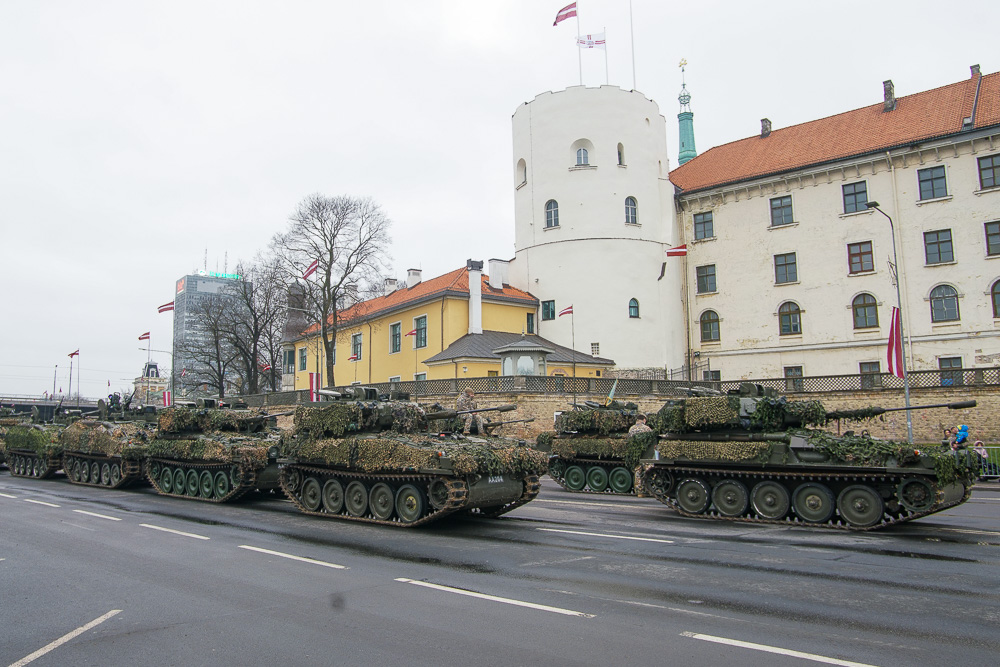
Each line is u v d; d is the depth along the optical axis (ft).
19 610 25.67
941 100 137.18
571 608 24.82
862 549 36.73
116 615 24.80
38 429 88.12
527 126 158.61
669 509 55.83
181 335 288.30
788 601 25.67
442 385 112.78
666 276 152.15
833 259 138.21
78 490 73.41
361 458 48.26
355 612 24.61
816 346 138.51
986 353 120.57
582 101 151.43
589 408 73.20
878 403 108.47
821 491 45.93
